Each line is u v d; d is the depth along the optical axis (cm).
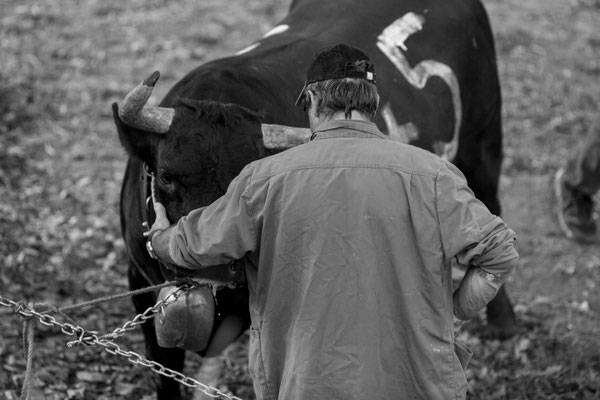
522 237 1348
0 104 1515
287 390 532
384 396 524
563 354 1046
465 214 515
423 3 993
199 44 1831
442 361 525
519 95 1755
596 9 2172
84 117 1540
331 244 521
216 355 762
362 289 519
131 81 1666
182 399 861
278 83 792
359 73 546
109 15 1923
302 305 526
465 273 538
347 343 519
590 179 1288
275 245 533
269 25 1941
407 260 520
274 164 539
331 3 964
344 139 539
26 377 568
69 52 1748
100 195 1330
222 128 645
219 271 616
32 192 1305
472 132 1058
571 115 1691
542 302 1191
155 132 657
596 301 1201
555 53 1933
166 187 644
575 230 1335
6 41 1759
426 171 525
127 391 901
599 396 948
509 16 2086
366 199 521
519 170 1525
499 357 1038
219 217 540
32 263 1118
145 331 815
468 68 1016
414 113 908
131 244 779
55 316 1009
